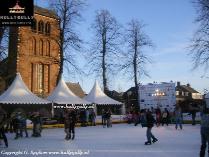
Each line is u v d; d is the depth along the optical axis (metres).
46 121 34.47
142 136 22.55
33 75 65.88
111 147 16.28
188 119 42.47
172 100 37.59
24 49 63.91
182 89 94.94
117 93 62.72
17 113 11.14
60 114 37.44
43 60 67.56
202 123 12.16
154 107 38.16
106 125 37.97
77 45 44.41
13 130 27.09
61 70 44.41
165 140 19.52
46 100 33.88
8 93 32.28
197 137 21.38
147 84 38.81
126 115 43.97
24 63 63.91
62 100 36.38
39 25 67.50
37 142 19.02
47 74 68.62
